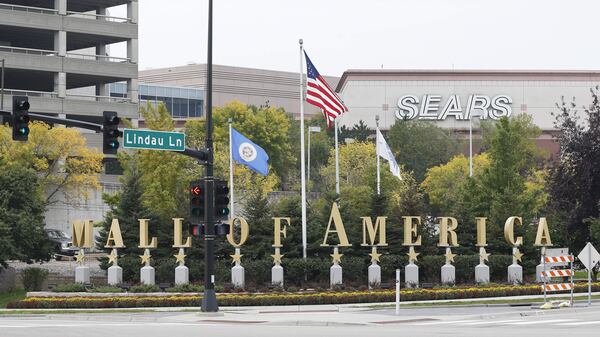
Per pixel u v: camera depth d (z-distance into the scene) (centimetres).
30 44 16438
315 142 17762
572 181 8406
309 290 7500
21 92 14988
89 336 3941
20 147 11819
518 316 5388
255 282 7894
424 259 8112
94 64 15475
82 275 7850
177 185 9912
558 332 3997
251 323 4956
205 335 3981
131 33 15825
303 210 7931
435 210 13738
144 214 8156
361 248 8156
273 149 16712
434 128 18638
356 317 5259
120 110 15638
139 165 9794
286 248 8069
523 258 8412
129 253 8088
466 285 7781
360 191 11406
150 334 4044
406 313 5688
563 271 6494
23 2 16000
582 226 8462
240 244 7756
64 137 12138
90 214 12725
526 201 8825
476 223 8406
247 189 12288
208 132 5766
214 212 5694
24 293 8675
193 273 7906
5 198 8788
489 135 17612
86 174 12319
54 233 10712
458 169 14675
